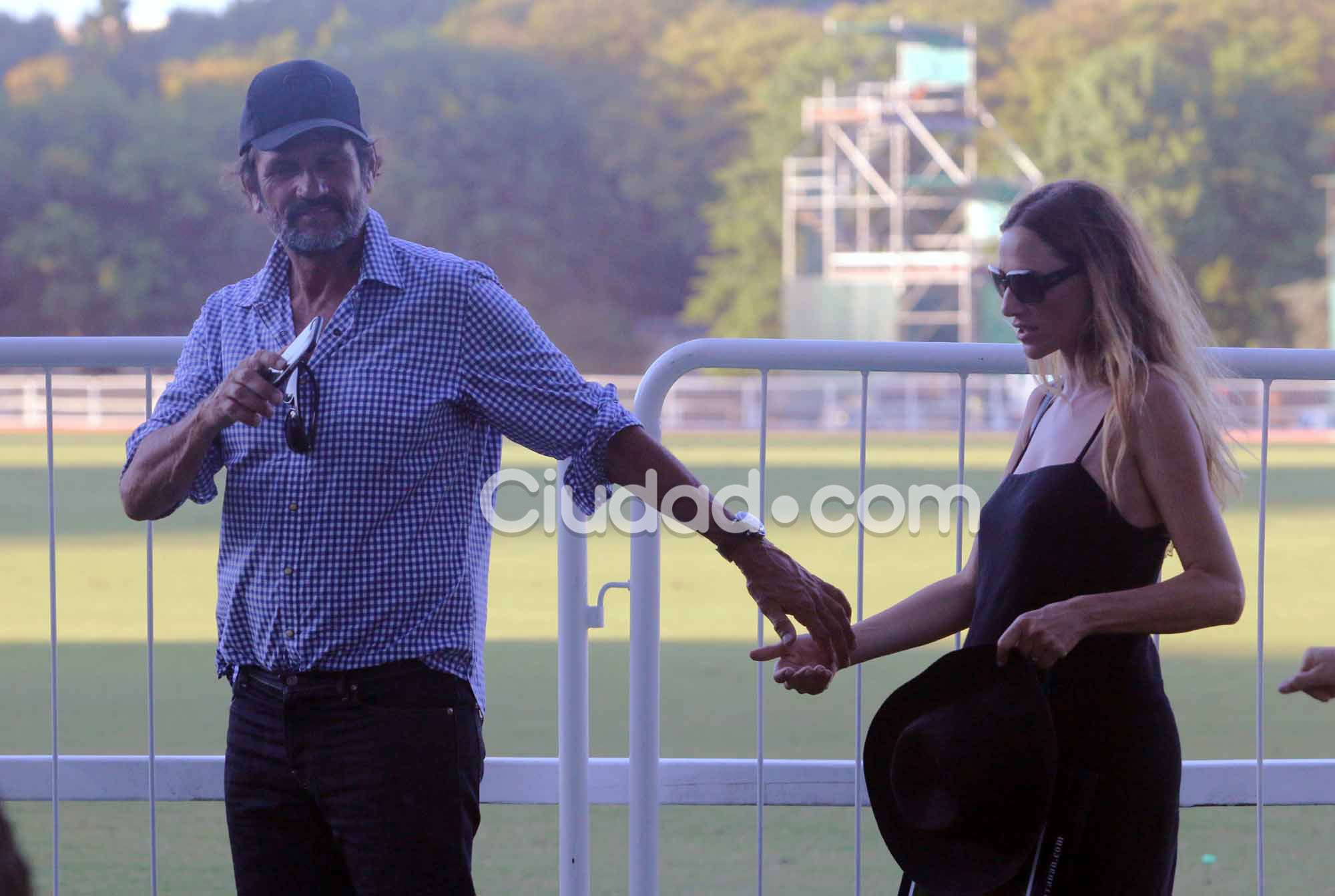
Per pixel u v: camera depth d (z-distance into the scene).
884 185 141.62
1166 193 149.50
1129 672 6.53
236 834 7.01
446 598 6.82
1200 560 6.33
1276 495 50.84
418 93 173.50
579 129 182.25
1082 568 6.49
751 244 171.75
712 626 25.03
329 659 6.68
